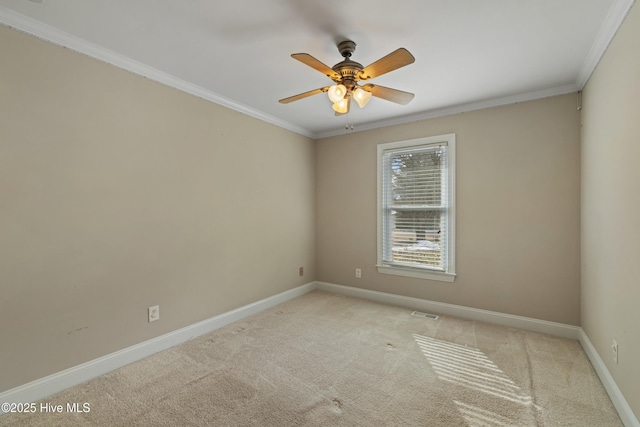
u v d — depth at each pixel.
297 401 1.81
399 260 3.64
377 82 2.61
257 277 3.41
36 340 1.83
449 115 3.27
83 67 2.03
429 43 2.03
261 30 1.89
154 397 1.85
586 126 2.45
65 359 1.95
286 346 2.54
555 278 2.75
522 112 2.88
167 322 2.53
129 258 2.28
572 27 1.84
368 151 3.85
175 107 2.60
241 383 2.00
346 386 1.97
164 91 2.52
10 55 1.73
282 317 3.22
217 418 1.67
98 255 2.11
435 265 3.38
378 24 1.82
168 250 2.54
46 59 1.87
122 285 2.24
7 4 1.62
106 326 2.15
